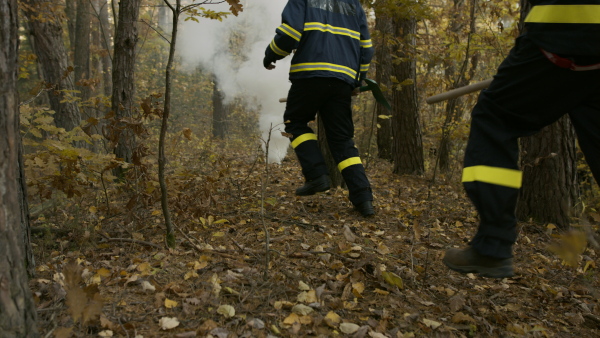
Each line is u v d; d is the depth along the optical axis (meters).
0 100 1.60
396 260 3.13
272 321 2.20
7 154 1.62
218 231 3.66
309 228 3.80
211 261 2.92
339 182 5.61
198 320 2.17
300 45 4.04
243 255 3.07
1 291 1.57
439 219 4.51
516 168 1.96
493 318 2.47
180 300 2.36
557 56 1.82
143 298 2.38
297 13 3.94
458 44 8.56
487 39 7.88
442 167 10.16
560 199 4.34
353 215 4.29
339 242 3.30
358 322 2.27
